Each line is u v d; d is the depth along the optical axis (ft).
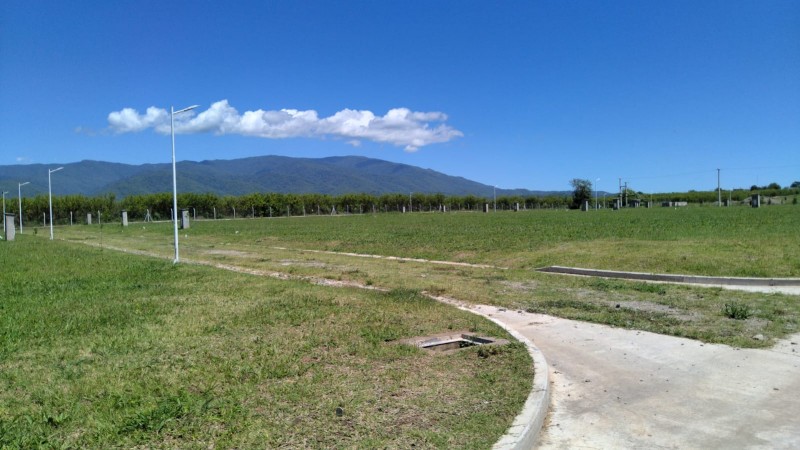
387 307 34.78
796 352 24.68
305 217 232.73
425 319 31.40
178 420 16.66
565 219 138.82
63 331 28.19
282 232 120.98
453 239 86.63
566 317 33.27
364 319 31.09
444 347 26.73
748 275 44.42
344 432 16.01
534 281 46.93
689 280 44.29
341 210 277.23
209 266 60.49
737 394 19.95
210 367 22.02
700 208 201.26
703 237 69.51
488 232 98.58
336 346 25.41
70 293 40.81
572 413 18.75
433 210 302.25
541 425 17.74
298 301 36.60
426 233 102.17
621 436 16.88
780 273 44.14
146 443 15.19
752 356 24.30
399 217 201.05
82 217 216.95
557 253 60.54
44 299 38.06
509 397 18.93
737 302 35.35
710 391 20.34
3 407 17.84
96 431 15.90
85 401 18.42
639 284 43.16
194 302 36.50
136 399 18.39
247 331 28.19
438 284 45.93
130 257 71.72
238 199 246.47
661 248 57.62
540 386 19.99
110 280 48.19
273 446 15.06
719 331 28.55
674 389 20.68
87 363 22.75
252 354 23.90
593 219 133.08
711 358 24.23
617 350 26.00
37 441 15.14
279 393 19.11
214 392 19.15
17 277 50.65
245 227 148.56
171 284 45.44
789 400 19.24
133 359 23.22
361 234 106.73
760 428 17.10
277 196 254.88
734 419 17.84
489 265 60.29
